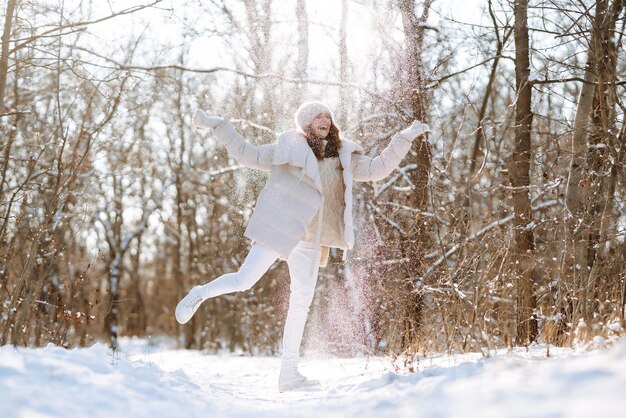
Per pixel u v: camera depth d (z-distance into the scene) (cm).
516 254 613
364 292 915
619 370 262
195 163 1786
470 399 281
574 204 675
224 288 503
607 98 667
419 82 931
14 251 772
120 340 1883
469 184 696
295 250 508
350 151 518
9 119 930
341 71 1003
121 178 1598
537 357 415
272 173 508
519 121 741
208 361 920
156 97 1297
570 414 219
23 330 698
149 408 316
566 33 677
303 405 375
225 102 1313
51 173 861
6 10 755
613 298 550
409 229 841
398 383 384
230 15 1048
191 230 1911
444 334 591
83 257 1475
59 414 267
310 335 1042
